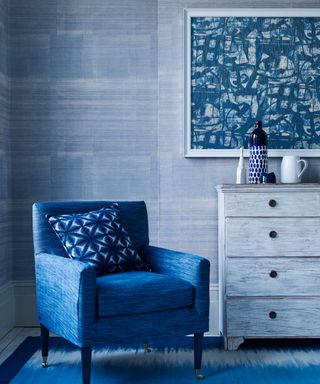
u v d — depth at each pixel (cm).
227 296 318
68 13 365
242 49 362
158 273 292
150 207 366
